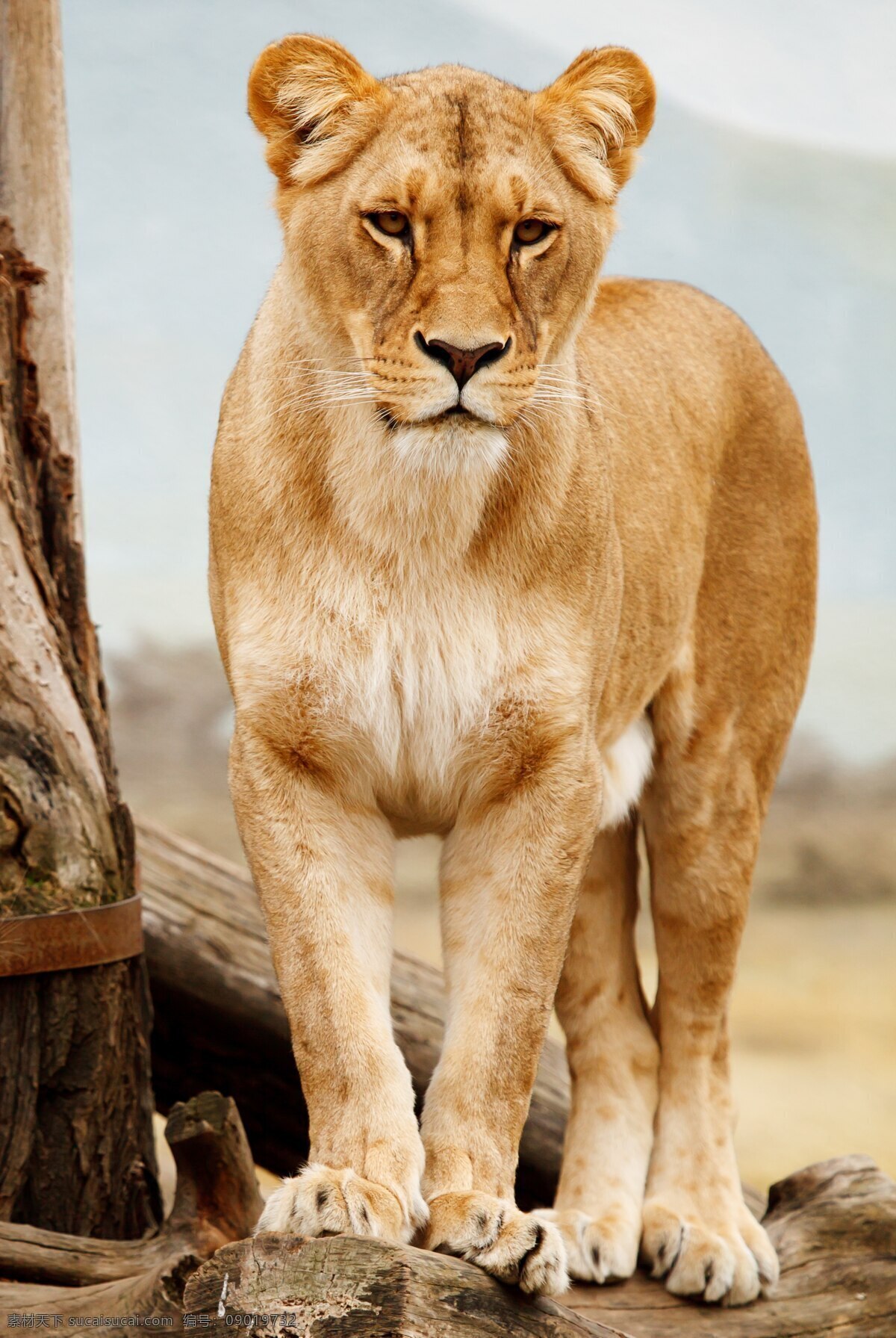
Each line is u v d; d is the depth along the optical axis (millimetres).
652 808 7711
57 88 7691
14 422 7113
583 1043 7566
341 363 5910
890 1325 6691
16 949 6602
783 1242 7172
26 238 7543
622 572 6723
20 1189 6684
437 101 5914
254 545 5965
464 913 6047
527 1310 4949
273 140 6125
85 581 7422
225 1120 6398
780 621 7992
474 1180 5453
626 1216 7059
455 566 5910
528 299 5852
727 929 7648
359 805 6035
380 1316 4719
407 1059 8602
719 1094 7547
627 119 6336
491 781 6023
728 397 7898
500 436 5734
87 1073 6840
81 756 6957
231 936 8289
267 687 5820
